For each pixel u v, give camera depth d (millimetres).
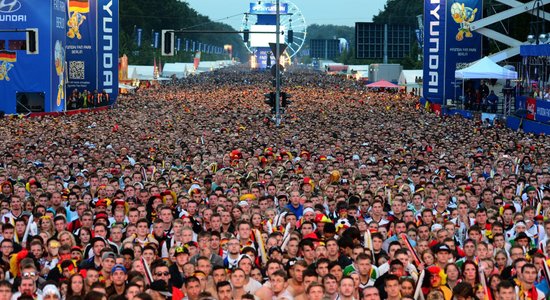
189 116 58562
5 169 26078
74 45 69812
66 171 25250
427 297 11242
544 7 63156
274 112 62281
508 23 70812
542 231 16500
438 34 64750
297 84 124438
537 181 23375
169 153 32375
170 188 20625
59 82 64812
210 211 16766
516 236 15516
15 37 62812
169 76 144125
